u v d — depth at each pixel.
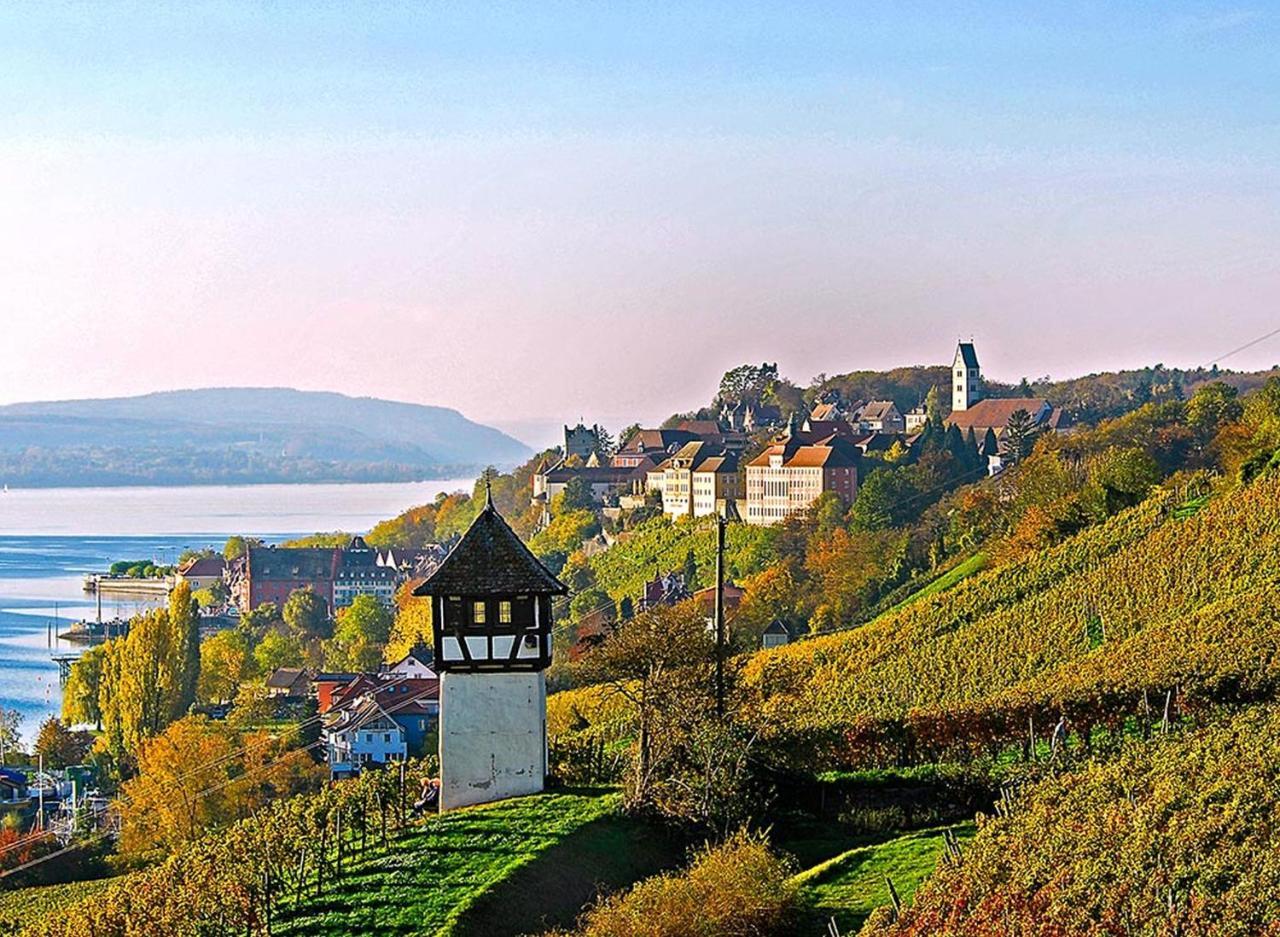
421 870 54.44
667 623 64.75
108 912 53.41
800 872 54.53
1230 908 36.81
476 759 64.75
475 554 65.50
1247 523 96.00
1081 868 40.22
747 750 61.81
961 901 40.78
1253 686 63.47
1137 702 63.62
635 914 46.34
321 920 50.72
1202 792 45.00
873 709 89.19
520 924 50.00
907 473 199.88
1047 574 107.88
